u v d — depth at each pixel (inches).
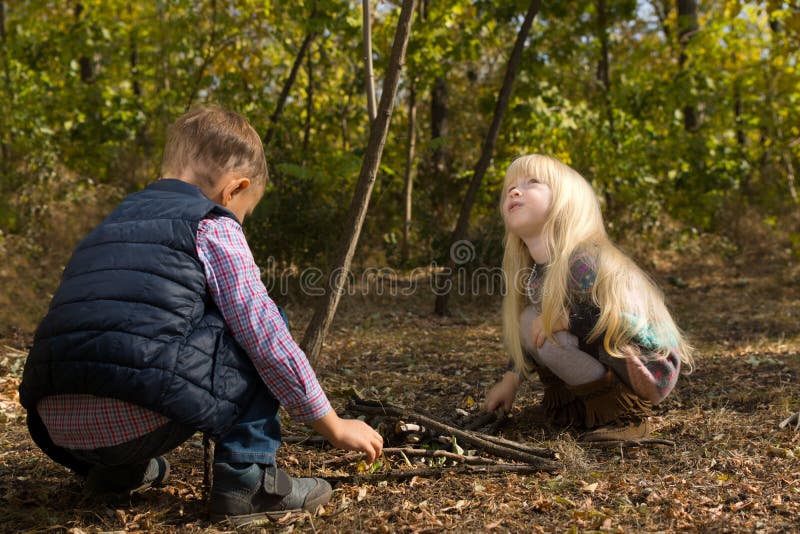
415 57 308.8
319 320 135.3
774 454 102.6
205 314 77.5
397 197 367.6
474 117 443.5
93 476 89.0
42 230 323.9
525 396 141.9
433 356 192.4
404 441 108.8
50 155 362.3
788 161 446.3
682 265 378.3
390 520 83.3
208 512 86.1
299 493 86.4
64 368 73.2
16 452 108.3
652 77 420.5
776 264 369.4
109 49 418.3
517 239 114.9
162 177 86.2
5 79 377.1
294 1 283.6
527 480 95.5
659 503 86.1
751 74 439.5
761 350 187.6
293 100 418.6
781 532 76.9
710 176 424.8
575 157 384.8
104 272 75.5
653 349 104.3
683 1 457.1
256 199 90.2
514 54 263.3
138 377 72.3
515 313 115.7
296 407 80.6
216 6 362.6
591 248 105.0
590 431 111.5
